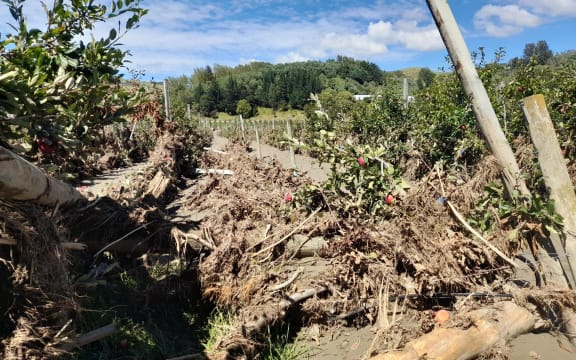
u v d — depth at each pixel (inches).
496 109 259.4
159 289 144.7
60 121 131.0
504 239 133.0
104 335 105.1
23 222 93.9
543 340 121.8
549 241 128.6
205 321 146.0
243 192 224.5
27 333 83.5
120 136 556.1
